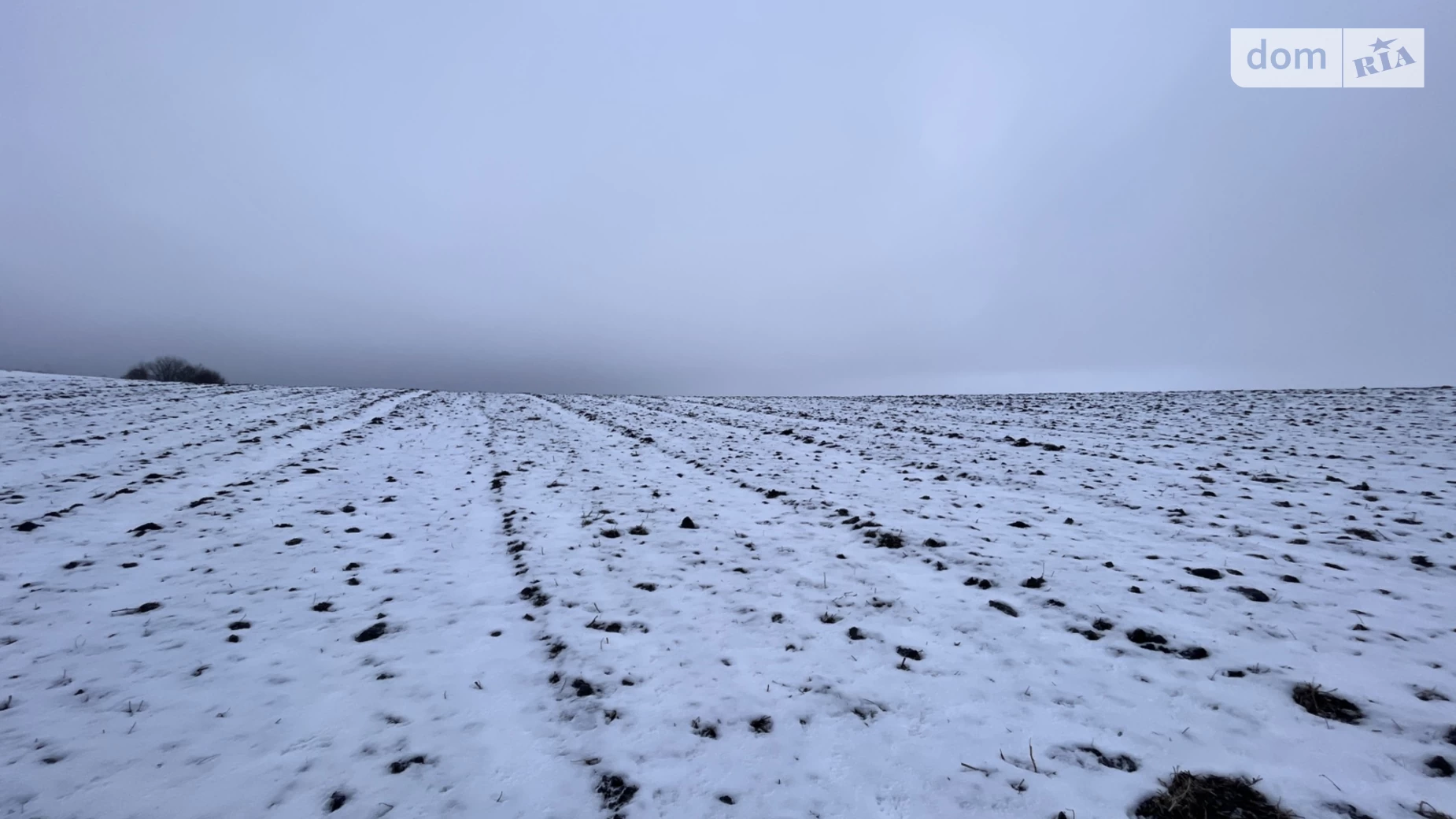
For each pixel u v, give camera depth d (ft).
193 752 10.60
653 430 67.62
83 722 11.43
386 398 107.24
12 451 39.29
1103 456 42.16
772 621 16.53
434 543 24.40
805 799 9.62
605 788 9.86
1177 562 20.35
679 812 9.34
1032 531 24.81
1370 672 12.71
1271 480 32.50
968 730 11.30
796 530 25.86
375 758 10.58
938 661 14.05
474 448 53.57
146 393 85.97
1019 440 49.19
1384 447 40.09
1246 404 69.82
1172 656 13.82
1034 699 12.28
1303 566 19.57
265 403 82.94
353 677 13.41
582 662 14.14
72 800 9.31
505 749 10.89
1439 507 25.98
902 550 22.44
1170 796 9.25
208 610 17.19
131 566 20.62
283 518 27.48
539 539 24.58
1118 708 11.83
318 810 9.28
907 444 51.47
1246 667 13.12
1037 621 16.10
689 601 18.01
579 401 119.03
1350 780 9.42
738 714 11.96
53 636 15.25
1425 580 18.06
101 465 37.24
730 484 36.81
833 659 14.25
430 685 13.10
